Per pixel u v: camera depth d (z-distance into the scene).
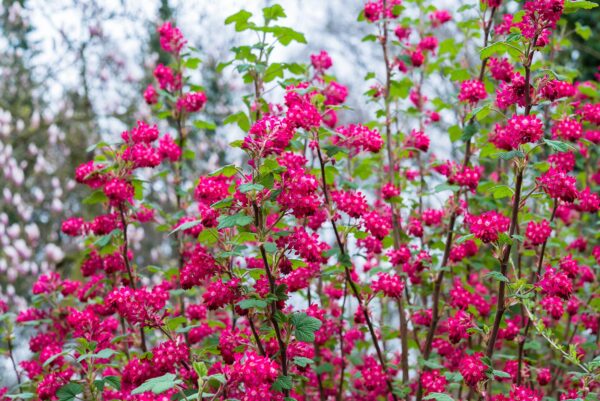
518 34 2.79
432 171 5.50
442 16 5.13
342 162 4.22
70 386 3.07
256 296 2.69
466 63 4.79
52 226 8.91
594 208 3.50
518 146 2.79
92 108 9.04
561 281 2.77
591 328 4.05
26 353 6.57
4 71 9.11
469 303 3.48
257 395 2.39
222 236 2.95
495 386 4.05
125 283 3.78
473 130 3.61
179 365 2.94
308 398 4.20
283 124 2.69
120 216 3.69
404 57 4.32
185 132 4.44
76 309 3.92
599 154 5.25
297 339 2.63
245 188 2.44
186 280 2.79
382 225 3.19
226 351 2.88
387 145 4.27
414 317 4.11
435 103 4.64
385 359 3.91
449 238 3.74
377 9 4.30
